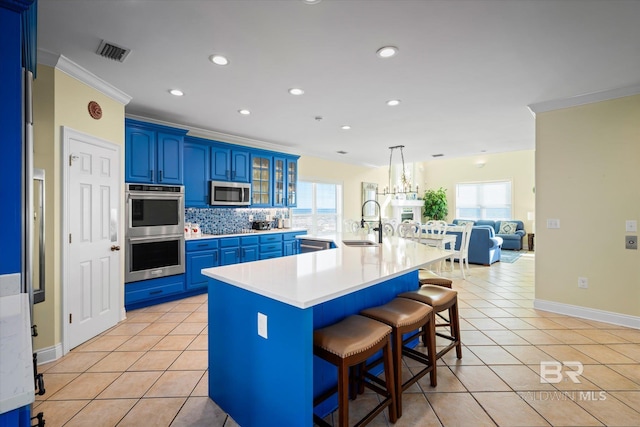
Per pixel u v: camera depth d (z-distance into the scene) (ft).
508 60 8.09
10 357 2.82
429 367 6.78
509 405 6.27
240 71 8.75
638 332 9.84
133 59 8.05
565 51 7.64
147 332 9.96
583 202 10.99
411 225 18.33
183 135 13.39
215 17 6.28
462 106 11.66
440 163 36.65
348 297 6.67
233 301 5.92
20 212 3.90
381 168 29.07
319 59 8.05
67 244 8.54
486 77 9.14
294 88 9.95
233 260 15.24
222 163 15.70
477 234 21.77
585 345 8.97
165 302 13.05
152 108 11.88
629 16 6.20
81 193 9.07
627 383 7.04
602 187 10.64
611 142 10.44
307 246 13.74
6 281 3.79
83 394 6.66
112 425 5.72
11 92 3.84
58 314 8.29
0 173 3.76
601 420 5.82
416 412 6.05
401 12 6.10
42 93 7.93
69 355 8.40
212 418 5.95
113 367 7.78
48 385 6.98
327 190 23.94
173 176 12.96
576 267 11.21
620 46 7.39
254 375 5.44
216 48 7.50
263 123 13.92
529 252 28.37
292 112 12.36
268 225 18.12
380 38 7.05
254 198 17.30
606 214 10.59
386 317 5.97
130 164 11.50
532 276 18.19
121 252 10.82
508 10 6.03
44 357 7.98
